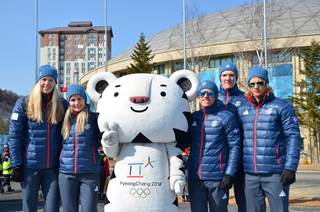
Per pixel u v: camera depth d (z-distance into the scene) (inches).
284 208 209.2
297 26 1448.1
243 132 221.6
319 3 1647.4
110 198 217.3
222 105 231.8
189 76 237.6
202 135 222.4
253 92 217.2
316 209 432.1
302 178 821.2
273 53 1257.4
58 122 222.8
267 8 1116.5
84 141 218.5
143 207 209.6
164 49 1550.2
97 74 244.4
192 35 1390.3
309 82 1242.6
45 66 225.3
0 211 430.6
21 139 220.2
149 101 216.1
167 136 216.7
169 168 219.3
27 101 222.2
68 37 4121.6
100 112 224.5
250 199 216.1
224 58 1376.7
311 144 1312.7
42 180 223.0
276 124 212.5
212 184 218.4
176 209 217.5
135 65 1338.6
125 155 218.5
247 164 215.6
